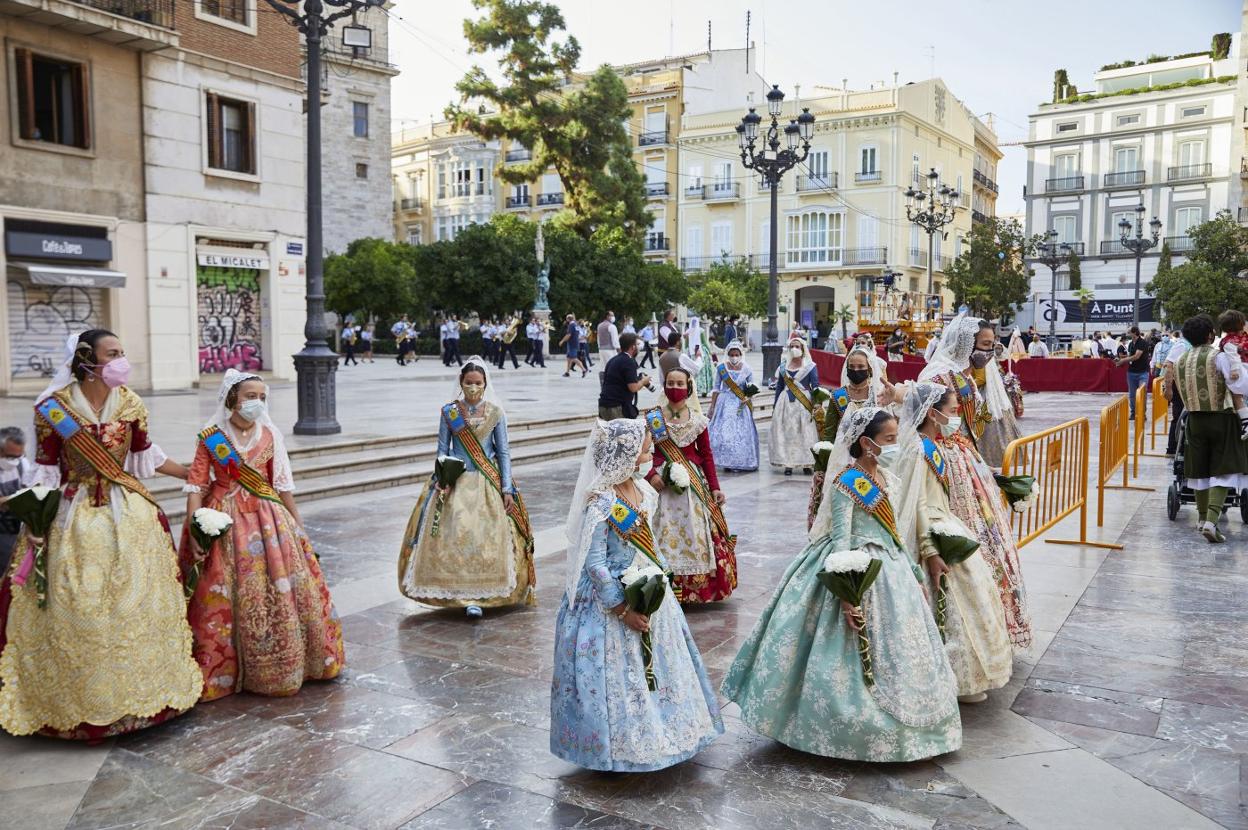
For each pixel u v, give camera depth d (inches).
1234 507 370.6
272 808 147.1
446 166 2509.8
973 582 180.1
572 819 143.3
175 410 624.1
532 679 201.5
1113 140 2042.3
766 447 581.3
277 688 190.9
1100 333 1459.2
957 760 161.0
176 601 179.2
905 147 2001.7
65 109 735.7
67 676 166.4
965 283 1862.7
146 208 786.2
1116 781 152.9
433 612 249.9
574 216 1788.9
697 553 248.8
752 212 2139.5
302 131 919.0
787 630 163.9
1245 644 216.4
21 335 718.5
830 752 157.0
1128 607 244.8
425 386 869.8
